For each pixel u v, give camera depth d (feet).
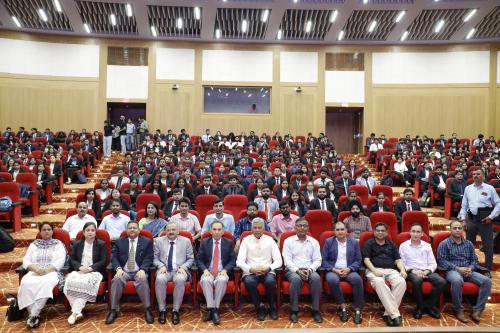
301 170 27.25
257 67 45.50
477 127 44.47
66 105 43.37
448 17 37.78
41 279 12.81
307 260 14.47
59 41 43.34
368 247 14.51
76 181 30.73
